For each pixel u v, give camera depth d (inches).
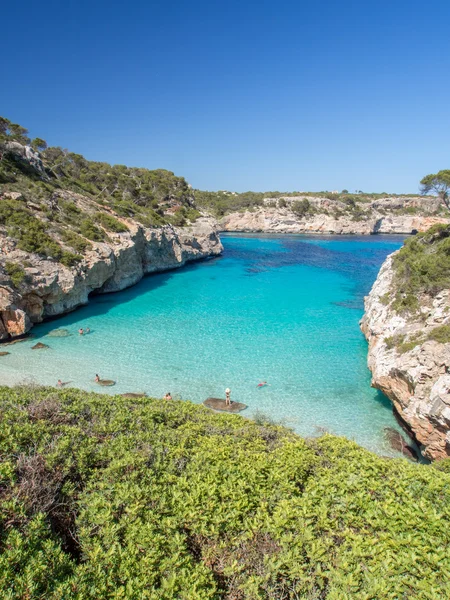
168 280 2191.2
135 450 367.9
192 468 357.4
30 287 1267.2
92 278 1628.9
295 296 1819.6
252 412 808.3
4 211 1489.9
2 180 1782.7
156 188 3622.0
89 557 250.4
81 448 353.4
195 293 1871.3
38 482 291.1
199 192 6520.7
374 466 378.9
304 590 243.4
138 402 561.3
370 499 324.2
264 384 935.7
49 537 253.6
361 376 989.8
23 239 1398.9
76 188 2406.5
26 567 215.3
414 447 698.8
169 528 277.1
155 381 940.0
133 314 1497.3
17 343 1154.0
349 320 1445.6
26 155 2182.6
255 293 1877.5
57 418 418.0
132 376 962.1
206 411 577.3
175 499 307.0
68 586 217.5
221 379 959.6
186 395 875.4
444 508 304.5
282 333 1298.0
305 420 786.2
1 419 384.5
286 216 5452.8
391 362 761.0
